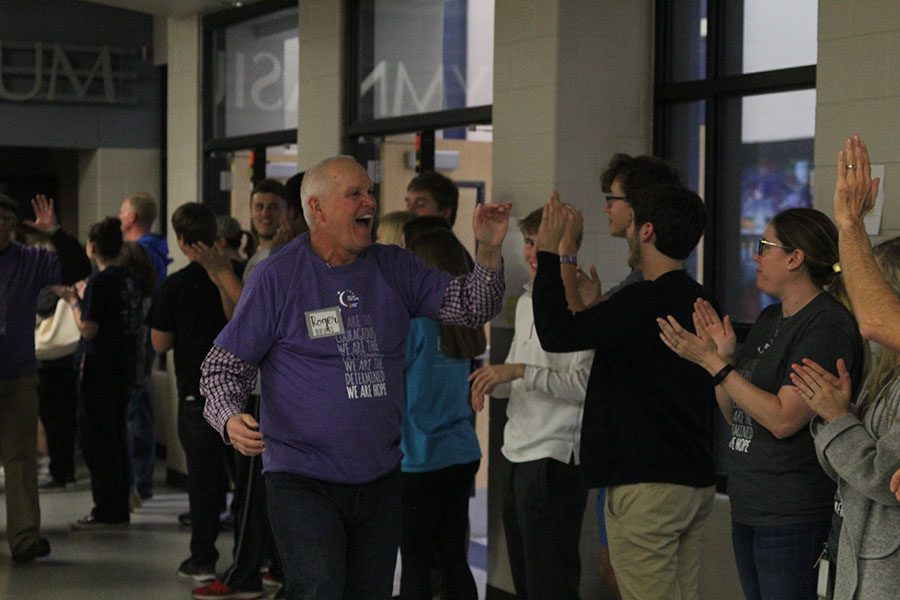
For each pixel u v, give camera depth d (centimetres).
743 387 509
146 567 996
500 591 908
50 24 1565
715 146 810
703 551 756
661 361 578
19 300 988
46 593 917
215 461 948
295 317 552
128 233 1277
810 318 518
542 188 852
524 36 865
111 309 1120
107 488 1138
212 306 928
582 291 734
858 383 512
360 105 1114
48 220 1121
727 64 807
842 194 429
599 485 588
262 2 1254
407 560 769
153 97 1625
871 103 644
